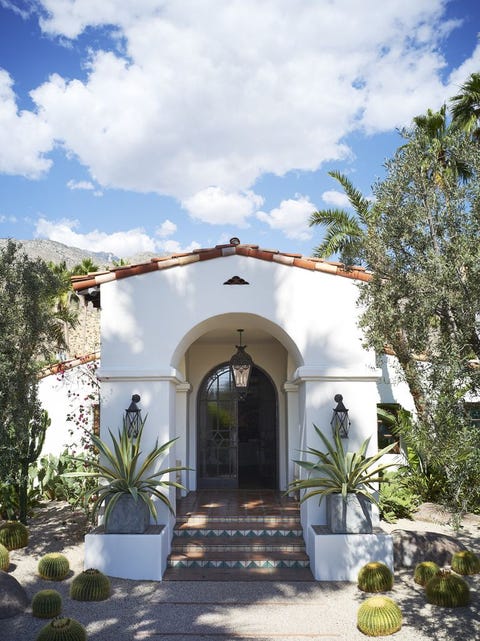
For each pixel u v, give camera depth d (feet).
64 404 48.75
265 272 32.91
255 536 33.37
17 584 25.38
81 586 25.96
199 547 31.81
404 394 47.67
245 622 23.67
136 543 28.96
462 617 23.71
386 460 46.32
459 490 17.38
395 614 22.41
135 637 22.12
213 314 32.60
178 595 26.73
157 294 32.81
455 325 17.67
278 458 45.65
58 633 20.11
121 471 29.89
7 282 30.83
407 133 20.26
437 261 17.04
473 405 17.71
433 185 19.06
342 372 31.68
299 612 24.73
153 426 31.73
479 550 33.53
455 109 52.16
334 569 28.78
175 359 33.58
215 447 46.55
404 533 32.45
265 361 47.14
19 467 35.14
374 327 19.89
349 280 32.68
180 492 41.83
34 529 36.68
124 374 31.78
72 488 39.17
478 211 17.06
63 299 102.73
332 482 29.84
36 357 32.96
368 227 20.34
